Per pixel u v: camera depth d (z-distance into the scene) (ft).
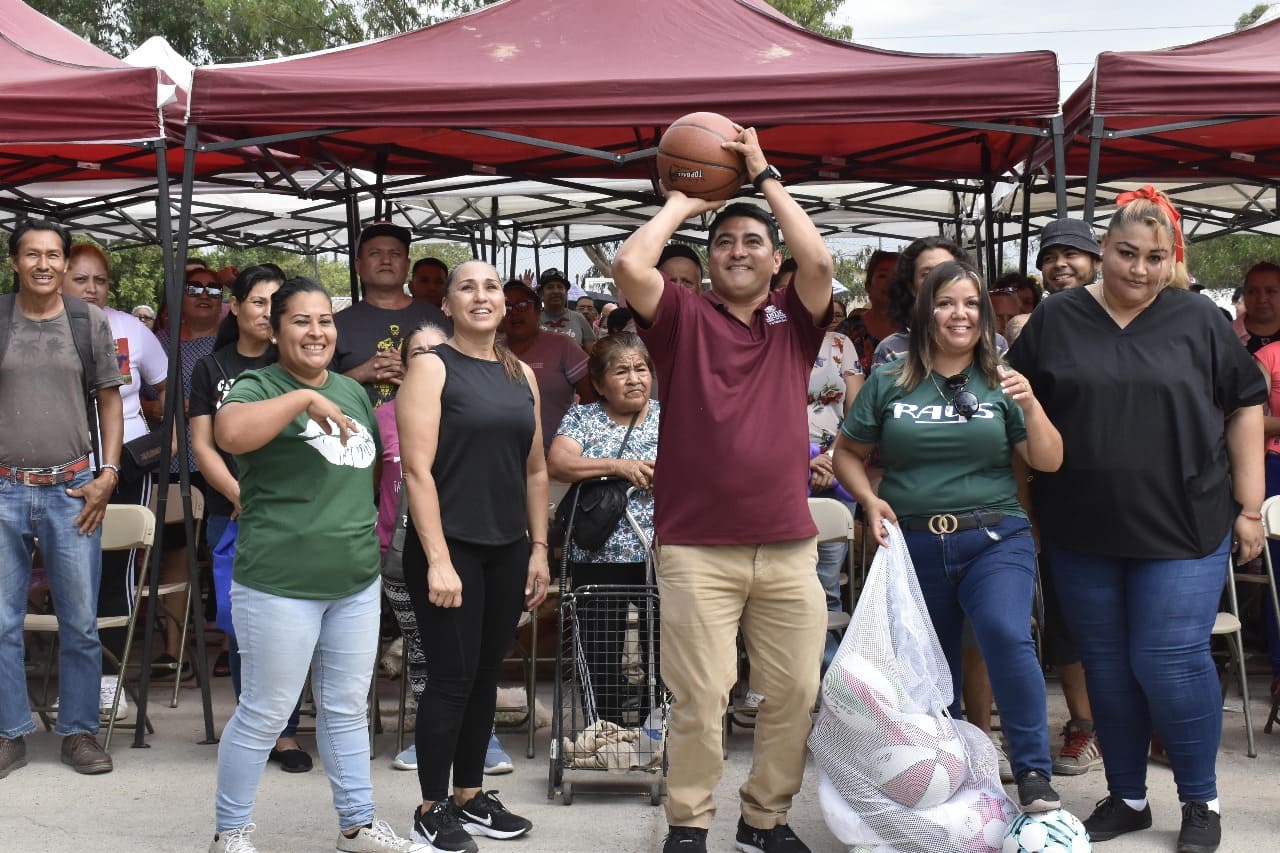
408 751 16.46
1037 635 18.67
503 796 15.29
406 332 19.26
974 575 13.28
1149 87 16.57
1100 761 16.25
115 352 17.08
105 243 51.08
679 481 12.37
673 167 12.29
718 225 12.46
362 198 33.12
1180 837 13.24
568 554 15.89
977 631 13.03
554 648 19.19
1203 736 13.17
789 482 12.30
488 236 58.65
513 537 13.38
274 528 12.35
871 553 20.47
